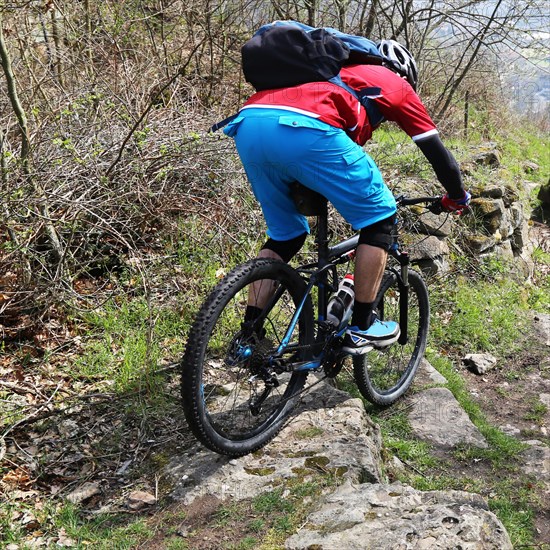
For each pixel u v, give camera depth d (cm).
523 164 1173
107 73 571
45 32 604
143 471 299
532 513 334
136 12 662
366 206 286
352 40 290
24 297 400
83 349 386
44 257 429
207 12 687
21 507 274
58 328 400
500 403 456
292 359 315
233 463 295
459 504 260
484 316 548
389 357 407
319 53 271
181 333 408
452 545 232
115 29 624
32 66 573
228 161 496
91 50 596
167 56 678
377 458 306
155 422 330
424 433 379
